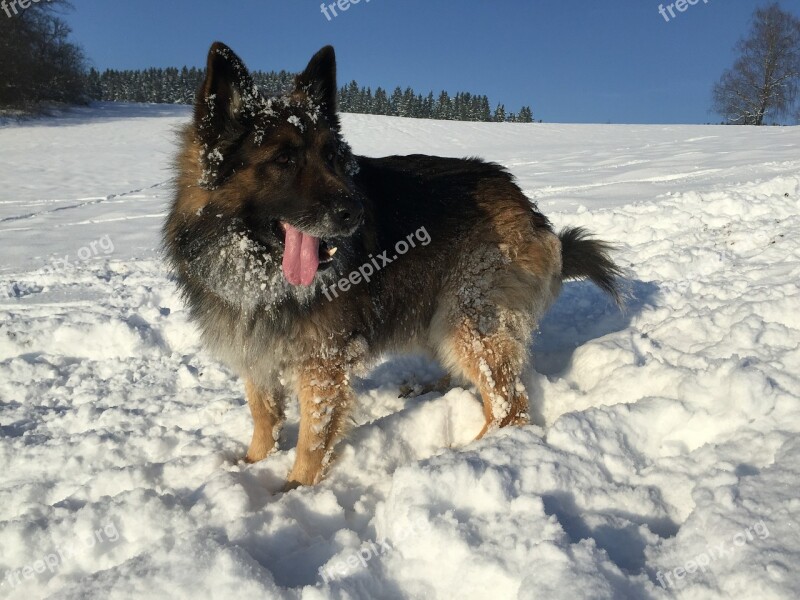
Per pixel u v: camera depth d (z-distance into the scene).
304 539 0.79
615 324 1.43
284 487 0.97
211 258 0.98
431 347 1.21
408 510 0.75
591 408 0.94
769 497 0.67
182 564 0.68
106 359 1.53
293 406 1.24
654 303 1.49
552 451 0.84
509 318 1.13
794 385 0.88
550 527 0.69
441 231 1.11
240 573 0.66
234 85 0.96
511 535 0.69
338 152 1.04
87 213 3.61
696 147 5.38
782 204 2.13
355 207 0.93
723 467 0.77
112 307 1.85
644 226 2.20
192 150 1.00
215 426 1.17
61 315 1.74
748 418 0.86
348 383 1.01
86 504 0.85
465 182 1.16
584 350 1.22
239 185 0.96
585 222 2.35
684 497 0.77
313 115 0.99
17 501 0.95
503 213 1.15
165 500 0.86
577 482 0.80
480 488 0.77
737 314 1.19
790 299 1.17
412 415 1.10
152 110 14.35
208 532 0.76
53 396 1.36
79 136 9.09
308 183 0.94
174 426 1.19
